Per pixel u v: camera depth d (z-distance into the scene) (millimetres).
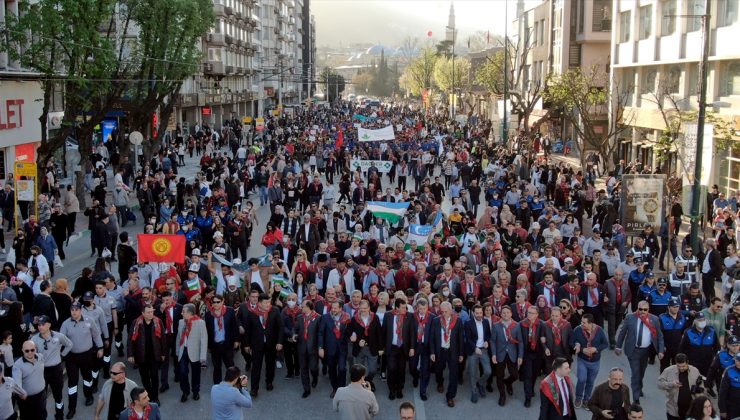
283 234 18812
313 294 13016
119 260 17484
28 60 25312
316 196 27672
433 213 20812
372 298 13422
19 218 25906
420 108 121312
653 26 38562
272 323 12477
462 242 18719
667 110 33656
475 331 12156
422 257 16250
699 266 18375
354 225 20406
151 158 40188
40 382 10203
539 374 13031
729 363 10492
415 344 12297
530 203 25453
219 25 76438
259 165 33656
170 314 12531
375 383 13289
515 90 56031
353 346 12406
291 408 12047
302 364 12445
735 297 14648
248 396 9352
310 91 166875
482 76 66500
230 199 27719
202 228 21047
